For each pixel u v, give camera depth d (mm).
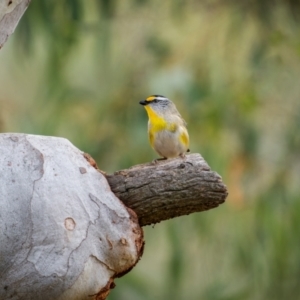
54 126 13211
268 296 13211
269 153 13320
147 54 13750
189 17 14453
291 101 13625
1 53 15180
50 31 13445
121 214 7238
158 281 13836
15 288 6918
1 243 6863
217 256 13000
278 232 12875
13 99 14344
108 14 13836
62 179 7121
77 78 13859
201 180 7266
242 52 14211
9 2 7473
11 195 6949
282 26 14664
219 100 13008
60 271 6906
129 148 12953
